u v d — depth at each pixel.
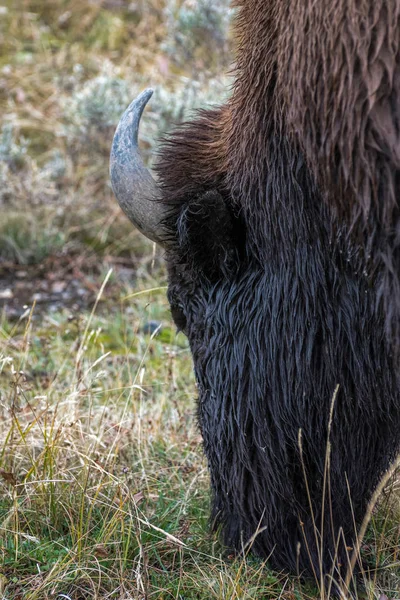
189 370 12.46
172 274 8.05
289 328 7.25
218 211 7.34
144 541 8.37
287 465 7.54
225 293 7.65
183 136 8.19
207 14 19.09
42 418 10.02
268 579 7.84
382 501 8.62
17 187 18.73
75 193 18.73
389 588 7.81
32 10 25.50
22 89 22.50
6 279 17.03
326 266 7.05
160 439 10.38
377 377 7.19
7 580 7.78
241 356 7.52
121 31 24.42
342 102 6.19
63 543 8.37
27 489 8.79
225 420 7.71
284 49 6.61
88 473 8.60
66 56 23.55
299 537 7.82
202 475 9.55
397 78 6.07
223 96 17.03
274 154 7.09
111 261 17.34
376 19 6.05
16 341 13.97
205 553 8.28
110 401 11.17
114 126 18.95
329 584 7.44
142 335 13.98
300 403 7.32
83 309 15.59
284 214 7.11
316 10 6.23
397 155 6.09
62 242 17.73
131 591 7.67
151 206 7.74
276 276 7.30
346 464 7.50
